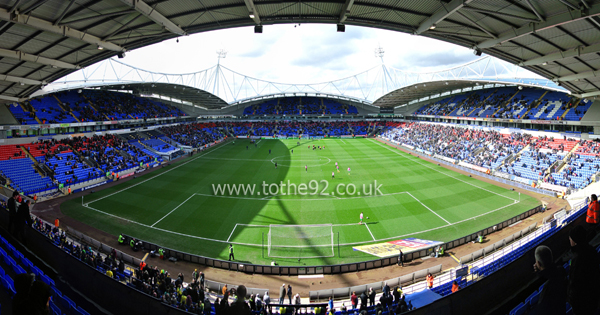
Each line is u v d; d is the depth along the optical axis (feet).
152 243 85.05
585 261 16.11
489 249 79.41
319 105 401.29
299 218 104.63
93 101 221.46
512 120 203.00
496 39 76.59
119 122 217.36
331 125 364.38
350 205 116.78
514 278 37.27
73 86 184.24
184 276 70.90
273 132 337.72
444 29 77.61
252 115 384.47
